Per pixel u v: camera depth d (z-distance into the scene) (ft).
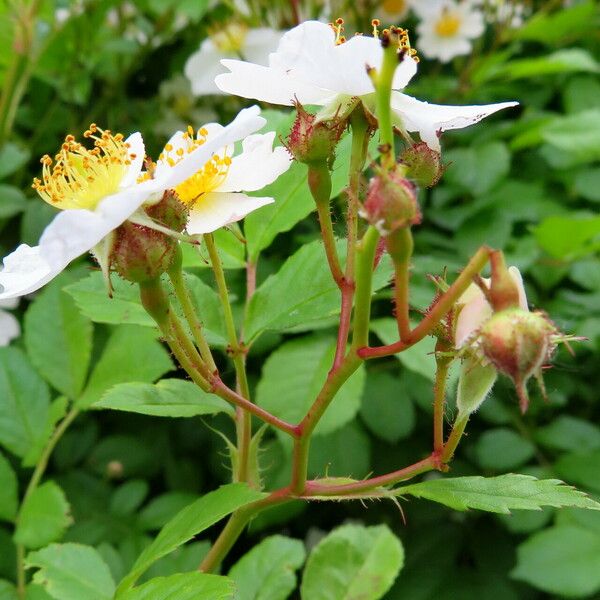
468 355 0.46
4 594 0.64
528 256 1.00
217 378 0.49
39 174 1.10
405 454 1.00
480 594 0.94
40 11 1.06
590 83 1.24
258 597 0.68
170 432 1.01
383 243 0.50
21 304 1.01
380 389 0.90
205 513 0.47
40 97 1.12
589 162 1.16
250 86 0.50
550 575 0.79
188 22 1.19
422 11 1.25
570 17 1.22
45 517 0.66
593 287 1.01
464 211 1.06
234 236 0.63
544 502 0.45
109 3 1.08
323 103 0.50
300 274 0.58
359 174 0.49
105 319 0.58
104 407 0.52
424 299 0.87
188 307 0.49
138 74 1.22
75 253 0.43
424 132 0.48
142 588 0.46
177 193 0.50
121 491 0.88
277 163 0.53
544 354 0.42
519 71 1.18
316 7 1.09
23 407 0.73
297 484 0.50
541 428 0.96
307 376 0.80
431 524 1.01
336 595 0.68
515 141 1.13
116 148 0.51
